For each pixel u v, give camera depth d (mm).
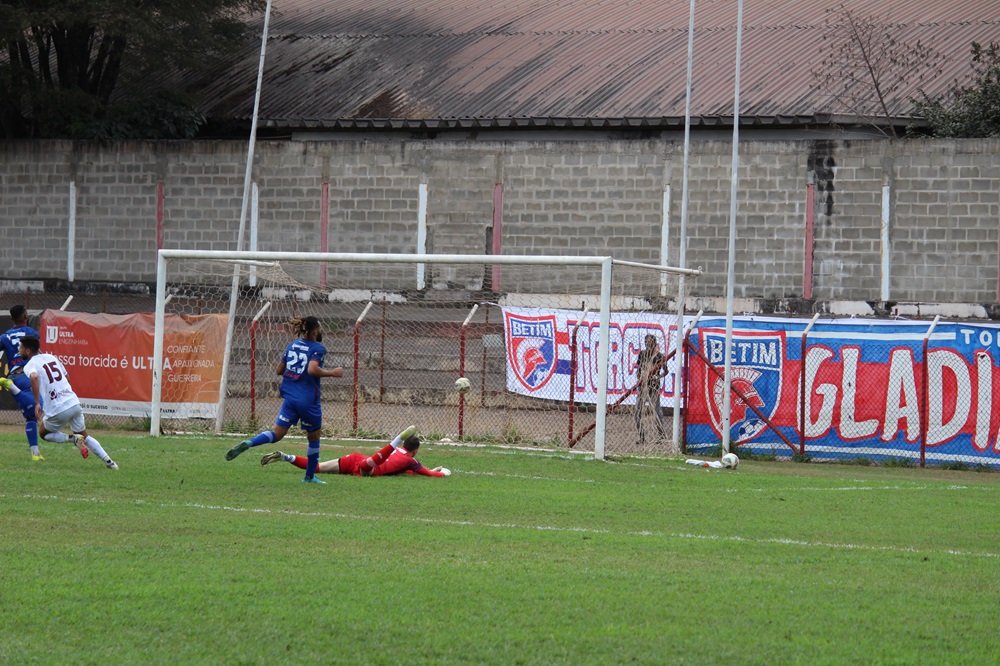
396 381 59000
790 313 68625
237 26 88562
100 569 20781
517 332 55312
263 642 16609
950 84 76938
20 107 85000
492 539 24797
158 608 18234
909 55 80375
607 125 76062
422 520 27219
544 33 93438
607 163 72062
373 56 92125
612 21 94500
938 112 72562
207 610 18203
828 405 47281
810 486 36375
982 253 65938
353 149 75562
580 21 95688
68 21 75750
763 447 47938
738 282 69750
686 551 24031
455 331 63000
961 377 45719
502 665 15781
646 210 71438
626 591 20031
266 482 32781
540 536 25297
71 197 79375
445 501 30328
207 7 82188
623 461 41906
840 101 74875
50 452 38781
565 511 29234
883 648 16875
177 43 81812
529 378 54906
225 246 77250
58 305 77438
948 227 66500
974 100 71625
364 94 84750
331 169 75812
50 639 16562
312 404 32719
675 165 70875
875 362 46781
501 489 32938
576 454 43281
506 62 87688
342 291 74375
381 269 74875
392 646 16516
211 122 85250
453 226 74500
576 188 72625
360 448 43062
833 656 16453
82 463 35938
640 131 76812
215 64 93250
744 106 75250
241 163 77062
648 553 23688
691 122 73938
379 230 75375
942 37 83688
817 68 80125
